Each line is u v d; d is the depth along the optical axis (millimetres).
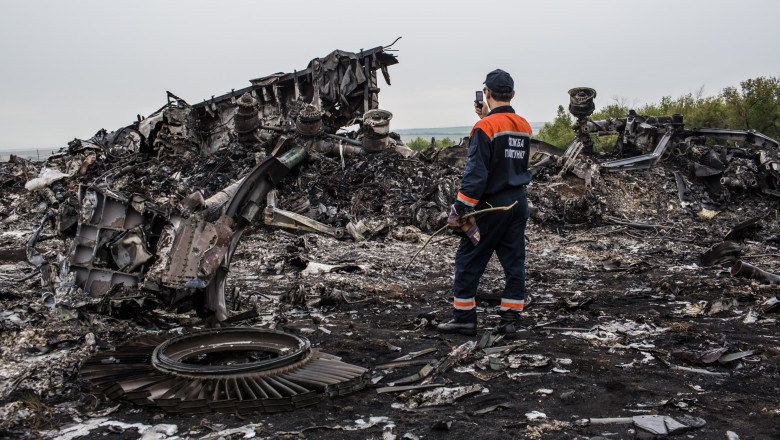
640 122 16016
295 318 5152
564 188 12781
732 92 29391
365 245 9469
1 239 9430
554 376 3525
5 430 2729
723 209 12961
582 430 2713
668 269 7695
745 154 15180
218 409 2938
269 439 2615
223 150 14258
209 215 4465
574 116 16125
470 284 4465
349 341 4332
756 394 3195
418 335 4566
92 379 3197
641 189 13367
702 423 2752
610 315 5215
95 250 4500
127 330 4395
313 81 16438
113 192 4559
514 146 4246
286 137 13109
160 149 14664
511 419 2871
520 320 5078
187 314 4758
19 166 13242
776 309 5262
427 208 11086
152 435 2662
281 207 10953
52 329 4211
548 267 8133
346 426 2783
